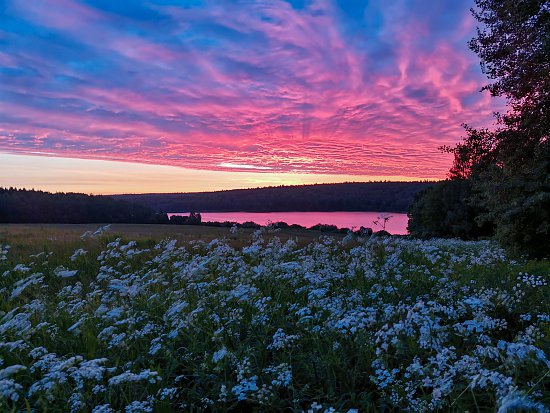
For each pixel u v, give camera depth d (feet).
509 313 17.08
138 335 16.38
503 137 59.93
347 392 12.87
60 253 43.93
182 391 13.15
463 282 20.99
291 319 18.08
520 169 57.36
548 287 19.07
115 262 38.70
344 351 14.60
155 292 24.41
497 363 12.29
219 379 13.57
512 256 42.39
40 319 20.24
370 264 23.16
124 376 11.23
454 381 11.32
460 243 57.00
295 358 14.74
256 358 14.66
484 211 154.81
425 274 23.47
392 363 13.75
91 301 23.18
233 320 16.66
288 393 13.24
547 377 10.84
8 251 45.91
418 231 184.85
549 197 41.57
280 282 23.09
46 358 13.32
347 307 17.75
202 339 17.02
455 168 168.14
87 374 11.30
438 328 12.02
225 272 25.79
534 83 58.70
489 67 63.16
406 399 11.30
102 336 16.34
